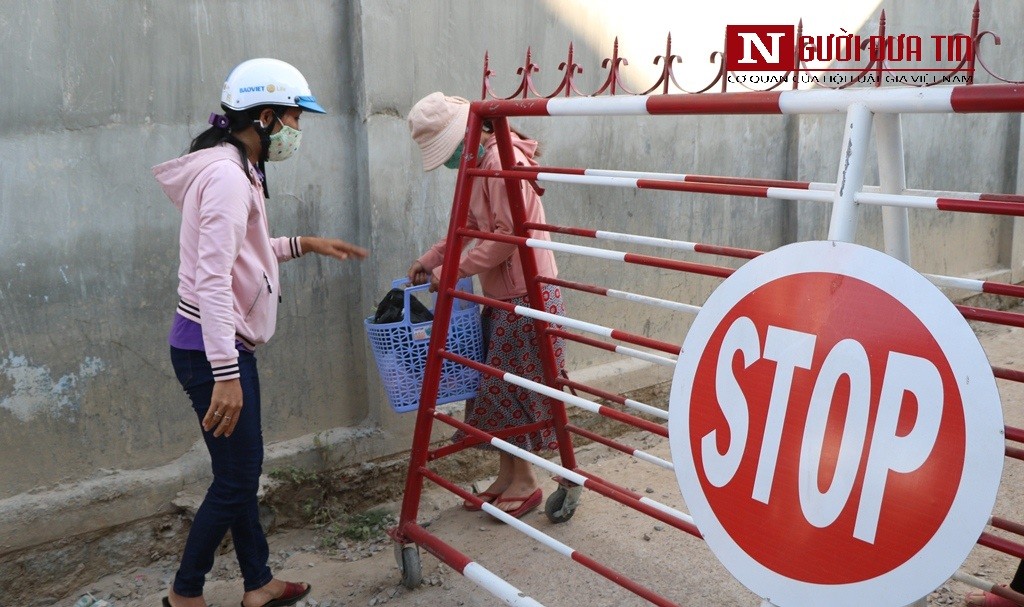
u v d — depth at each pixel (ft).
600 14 13.60
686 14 14.43
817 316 5.65
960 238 19.97
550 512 11.65
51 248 9.88
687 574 10.42
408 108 11.82
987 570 10.21
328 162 11.63
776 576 5.74
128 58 10.06
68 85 9.74
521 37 12.80
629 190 14.33
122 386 10.57
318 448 11.84
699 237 15.38
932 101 5.61
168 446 11.01
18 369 9.86
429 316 10.79
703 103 7.11
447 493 12.88
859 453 5.39
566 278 13.91
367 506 12.42
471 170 9.63
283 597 9.93
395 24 11.48
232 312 8.27
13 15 9.32
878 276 5.40
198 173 8.36
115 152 10.14
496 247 10.32
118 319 10.42
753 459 5.92
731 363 6.09
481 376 11.15
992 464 4.82
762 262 5.98
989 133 19.95
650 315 15.10
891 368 5.28
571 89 9.23
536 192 9.87
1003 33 19.27
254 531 9.61
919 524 5.10
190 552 9.05
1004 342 18.62
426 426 10.17
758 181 8.12
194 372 8.70
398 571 10.80
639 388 14.90
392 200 11.87
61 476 10.30
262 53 10.91
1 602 9.95
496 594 8.65
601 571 7.93
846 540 5.42
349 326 12.16
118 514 10.57
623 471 13.41
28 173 9.64
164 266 10.66
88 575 10.50
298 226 11.52
